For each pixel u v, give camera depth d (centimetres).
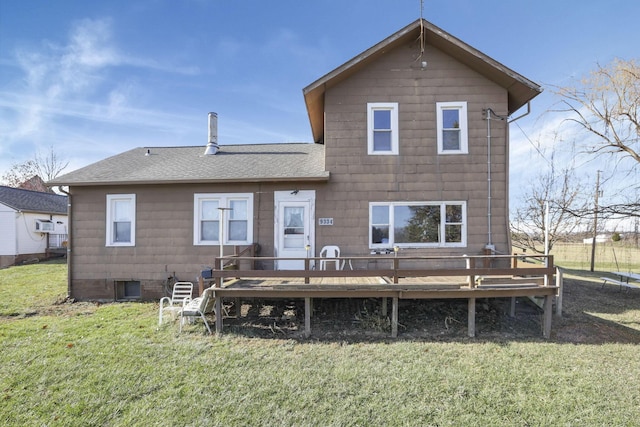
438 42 769
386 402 343
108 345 496
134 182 782
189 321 620
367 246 778
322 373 408
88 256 823
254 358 455
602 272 1431
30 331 564
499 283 558
